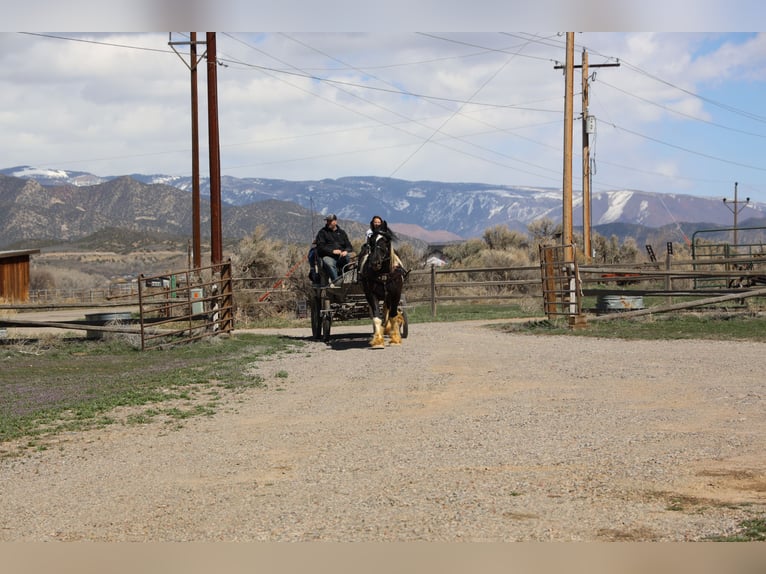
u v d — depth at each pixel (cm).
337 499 757
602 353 1761
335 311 2203
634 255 5678
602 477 794
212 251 2631
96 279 9419
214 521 709
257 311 3356
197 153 3562
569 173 3078
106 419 1236
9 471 951
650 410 1131
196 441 1068
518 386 1382
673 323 2298
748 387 1273
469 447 955
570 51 3062
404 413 1194
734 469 803
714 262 2533
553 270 2508
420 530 654
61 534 694
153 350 2191
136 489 844
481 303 3894
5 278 5825
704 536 615
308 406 1288
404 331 2206
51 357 2077
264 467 909
